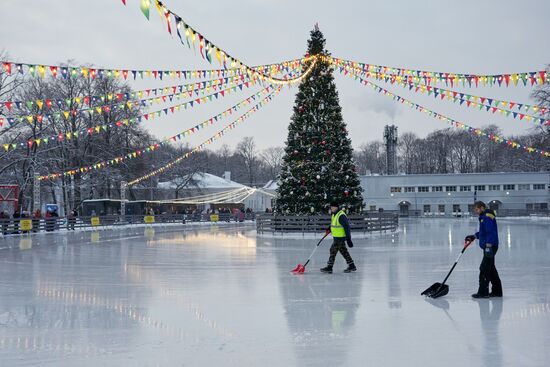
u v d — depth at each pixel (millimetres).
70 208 49688
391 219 34250
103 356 6129
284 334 7090
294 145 31953
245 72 19719
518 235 29766
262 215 33094
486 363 5727
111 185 55250
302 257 18297
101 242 27719
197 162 77812
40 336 7078
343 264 15820
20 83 39656
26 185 47594
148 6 9922
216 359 5969
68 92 47031
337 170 31750
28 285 11883
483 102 22359
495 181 76000
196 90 22062
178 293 10562
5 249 23047
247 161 120625
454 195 77312
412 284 11586
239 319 8055
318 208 31453
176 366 5738
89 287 11500
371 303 9281
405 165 118062
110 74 17000
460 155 112375
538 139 56000
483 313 8305
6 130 40531
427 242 25016
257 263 16344
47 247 24156
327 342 6656
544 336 6848
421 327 7398
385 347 6395
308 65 31484
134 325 7688
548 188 74188
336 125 31750
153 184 68500
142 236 33688
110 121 50812
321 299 9742
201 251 21156
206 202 76312
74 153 49188
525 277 12477
